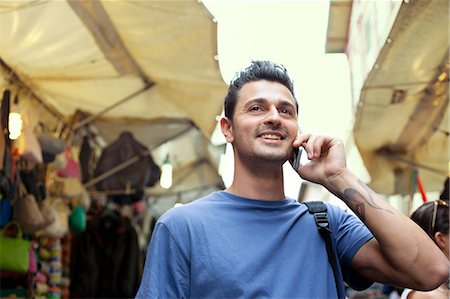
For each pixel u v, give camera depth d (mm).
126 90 4645
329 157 1848
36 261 4625
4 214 3963
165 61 4016
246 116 1843
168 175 5941
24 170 4352
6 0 3035
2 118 3645
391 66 3117
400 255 1708
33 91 4352
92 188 5695
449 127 3824
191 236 1737
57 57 3852
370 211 1751
